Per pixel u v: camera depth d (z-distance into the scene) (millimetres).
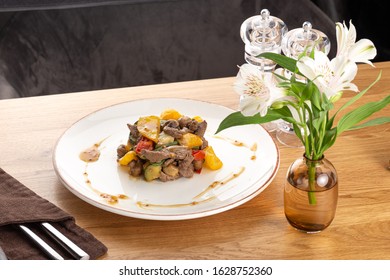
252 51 1181
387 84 1265
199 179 1034
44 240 931
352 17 1910
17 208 959
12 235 941
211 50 1828
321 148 904
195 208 975
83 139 1111
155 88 1267
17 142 1124
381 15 1905
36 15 1728
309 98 861
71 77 1807
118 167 1059
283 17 1829
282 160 1081
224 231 953
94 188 1017
